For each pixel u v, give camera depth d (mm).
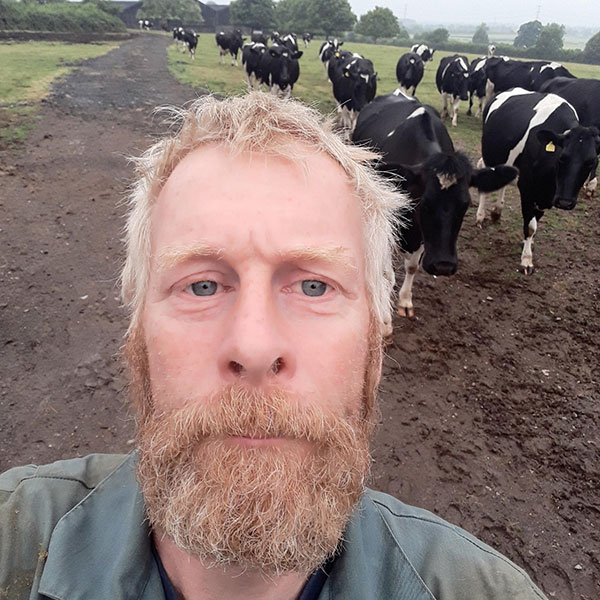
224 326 808
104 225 5898
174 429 793
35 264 5066
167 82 14227
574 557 2752
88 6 36625
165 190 912
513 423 3631
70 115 9914
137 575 917
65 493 1103
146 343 878
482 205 6629
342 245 867
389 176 3984
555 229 6758
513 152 6188
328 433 800
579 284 5512
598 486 3178
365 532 1035
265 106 925
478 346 4438
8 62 16094
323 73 19266
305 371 808
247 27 62562
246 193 836
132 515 963
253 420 759
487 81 13305
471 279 5457
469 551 1094
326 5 59312
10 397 3521
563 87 9547
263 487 758
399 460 3260
